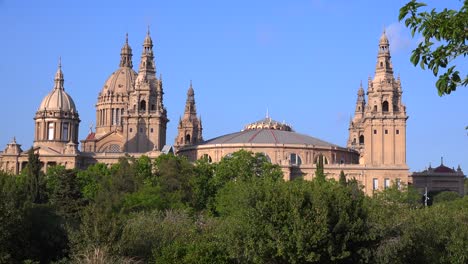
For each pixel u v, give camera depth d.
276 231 93.44
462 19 40.56
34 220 96.81
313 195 96.62
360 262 94.81
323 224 92.25
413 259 101.62
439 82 41.00
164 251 91.25
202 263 91.12
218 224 112.19
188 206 176.88
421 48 41.78
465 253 102.06
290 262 93.06
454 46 41.28
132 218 112.69
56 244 96.00
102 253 84.88
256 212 95.31
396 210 115.38
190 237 100.56
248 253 94.19
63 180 178.00
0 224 88.69
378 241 96.75
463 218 111.31
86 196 190.75
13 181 103.50
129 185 191.62
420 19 41.62
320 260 93.50
